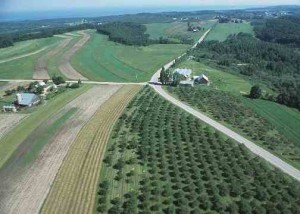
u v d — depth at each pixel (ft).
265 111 504.43
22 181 322.55
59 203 291.58
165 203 292.40
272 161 359.87
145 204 287.48
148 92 566.77
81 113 481.46
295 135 429.79
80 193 304.09
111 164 347.15
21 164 351.87
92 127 434.30
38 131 425.28
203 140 393.70
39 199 296.71
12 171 339.57
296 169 346.74
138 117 454.40
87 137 407.23
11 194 303.89
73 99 541.75
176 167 338.95
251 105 525.34
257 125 444.96
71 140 400.26
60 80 631.97
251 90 561.02
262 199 298.35
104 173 333.01
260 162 353.72
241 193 304.30
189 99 529.04
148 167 343.87
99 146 384.68
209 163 350.64
